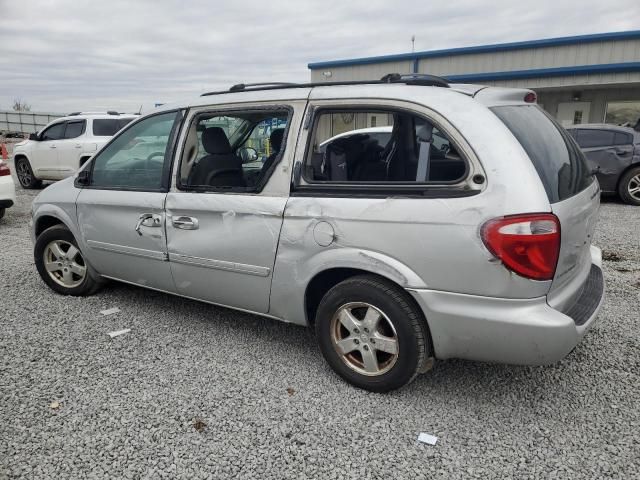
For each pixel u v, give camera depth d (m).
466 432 2.69
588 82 16.36
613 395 3.02
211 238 3.43
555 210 2.52
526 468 2.42
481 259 2.52
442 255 2.62
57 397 3.01
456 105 2.72
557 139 3.11
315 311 3.35
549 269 2.50
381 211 2.77
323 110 3.08
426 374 3.28
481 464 2.45
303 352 3.59
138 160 3.92
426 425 2.75
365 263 2.83
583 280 3.01
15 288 4.94
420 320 2.80
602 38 16.30
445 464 2.45
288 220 3.08
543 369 3.33
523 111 3.05
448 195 2.62
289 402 2.96
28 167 12.68
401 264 2.74
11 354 3.55
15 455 2.50
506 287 2.51
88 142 11.48
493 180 2.51
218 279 3.50
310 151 3.09
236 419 2.80
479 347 2.67
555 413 2.85
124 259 4.07
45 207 4.57
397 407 2.91
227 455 2.51
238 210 3.27
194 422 2.77
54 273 4.75
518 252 2.45
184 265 3.65
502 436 2.65
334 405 2.93
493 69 18.22
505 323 2.54
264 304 3.35
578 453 2.52
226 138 3.64
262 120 3.44
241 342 3.75
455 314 2.64
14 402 2.96
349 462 2.47
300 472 2.40
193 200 3.49
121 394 3.04
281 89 3.29
